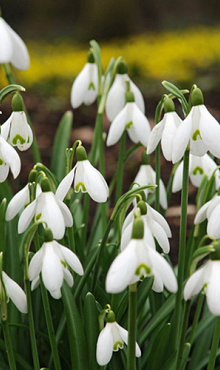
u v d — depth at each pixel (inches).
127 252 18.6
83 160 20.8
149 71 59.8
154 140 21.4
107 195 20.8
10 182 40.9
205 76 60.0
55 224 20.2
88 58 26.0
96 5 101.4
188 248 24.3
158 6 127.3
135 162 44.3
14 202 21.2
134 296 19.5
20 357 23.0
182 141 20.3
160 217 20.4
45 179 20.4
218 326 21.5
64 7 138.1
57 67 64.4
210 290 19.0
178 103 52.3
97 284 23.2
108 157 46.5
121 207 21.3
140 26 105.1
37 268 20.1
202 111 20.3
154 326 22.9
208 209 20.9
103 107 25.5
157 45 73.2
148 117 50.9
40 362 24.0
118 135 24.0
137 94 25.4
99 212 27.9
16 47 23.4
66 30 128.9
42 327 24.1
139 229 18.7
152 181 24.3
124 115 24.0
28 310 20.7
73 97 26.1
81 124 52.1
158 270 18.6
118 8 101.6
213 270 19.1
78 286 22.4
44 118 53.1
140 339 23.1
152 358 22.8
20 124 21.5
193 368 24.5
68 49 90.9
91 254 23.1
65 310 21.7
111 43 98.3
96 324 21.7
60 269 19.7
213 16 138.1
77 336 21.8
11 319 23.5
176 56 64.3
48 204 20.3
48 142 48.4
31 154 45.9
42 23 136.5
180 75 58.2
